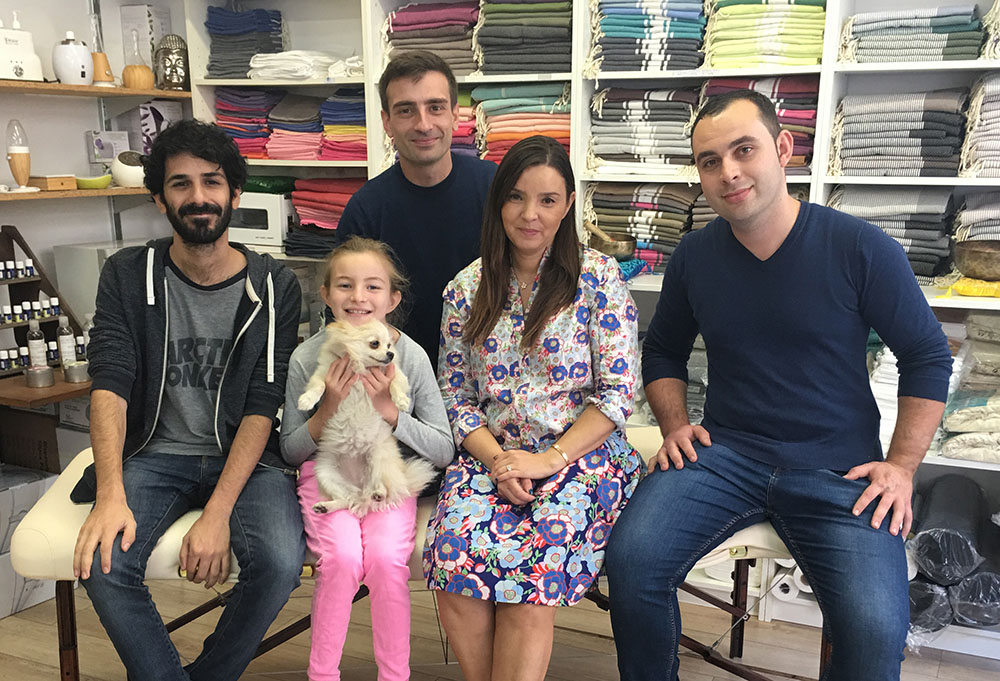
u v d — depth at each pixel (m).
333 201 3.15
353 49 3.38
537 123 2.83
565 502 1.69
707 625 2.53
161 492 1.85
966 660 2.33
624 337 1.83
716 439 1.88
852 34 2.44
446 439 1.89
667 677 1.73
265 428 1.88
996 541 2.50
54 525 1.81
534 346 1.85
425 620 2.53
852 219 1.71
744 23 2.52
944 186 2.55
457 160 2.23
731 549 1.82
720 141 1.63
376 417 1.78
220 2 3.42
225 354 1.93
